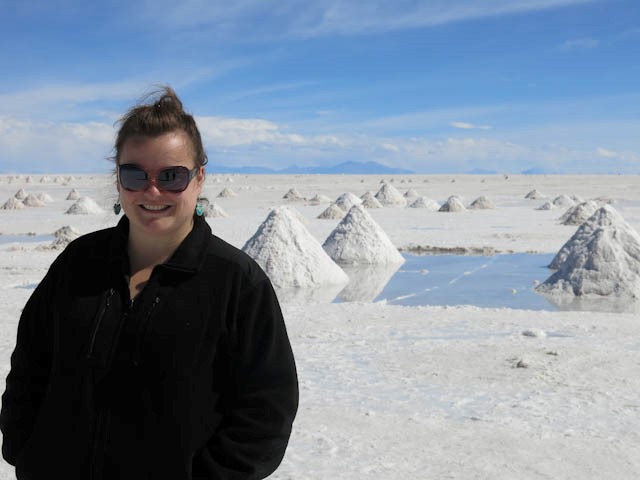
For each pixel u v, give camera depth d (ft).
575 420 16.49
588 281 39.50
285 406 5.24
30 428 5.42
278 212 44.37
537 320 29.48
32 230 76.59
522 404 17.74
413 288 41.42
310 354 23.22
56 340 5.23
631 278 39.14
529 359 22.00
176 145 5.18
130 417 4.95
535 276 45.83
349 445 14.67
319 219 91.25
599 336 26.11
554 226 80.33
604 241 40.75
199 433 5.01
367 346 24.47
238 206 117.70
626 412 17.13
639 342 24.99
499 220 89.25
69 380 5.08
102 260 5.33
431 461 13.82
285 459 13.84
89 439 4.98
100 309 5.14
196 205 5.54
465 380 20.06
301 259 42.78
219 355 5.16
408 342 25.07
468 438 15.20
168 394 4.93
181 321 5.03
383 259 52.60
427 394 18.66
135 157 5.16
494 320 29.43
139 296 5.14
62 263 5.45
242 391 5.18
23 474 5.22
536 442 14.97
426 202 114.21
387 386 19.42
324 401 17.90
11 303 33.27
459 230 75.82
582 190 183.21
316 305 33.53
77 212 99.40
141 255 5.40
